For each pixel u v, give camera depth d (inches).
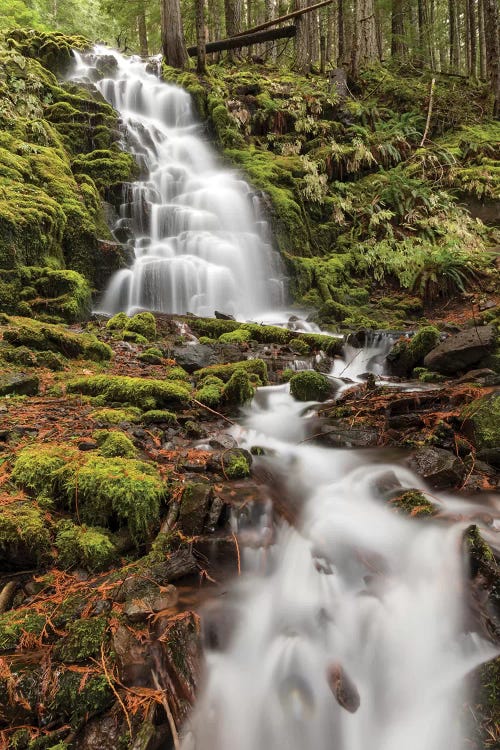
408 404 181.2
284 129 608.1
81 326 282.5
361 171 579.2
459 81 800.3
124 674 77.6
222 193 474.9
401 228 498.6
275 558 109.2
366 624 97.5
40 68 503.2
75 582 94.9
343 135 607.5
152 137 524.4
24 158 369.1
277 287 438.6
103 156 445.4
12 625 83.0
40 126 414.3
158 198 450.9
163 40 676.7
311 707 85.6
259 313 414.9
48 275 298.4
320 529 117.0
